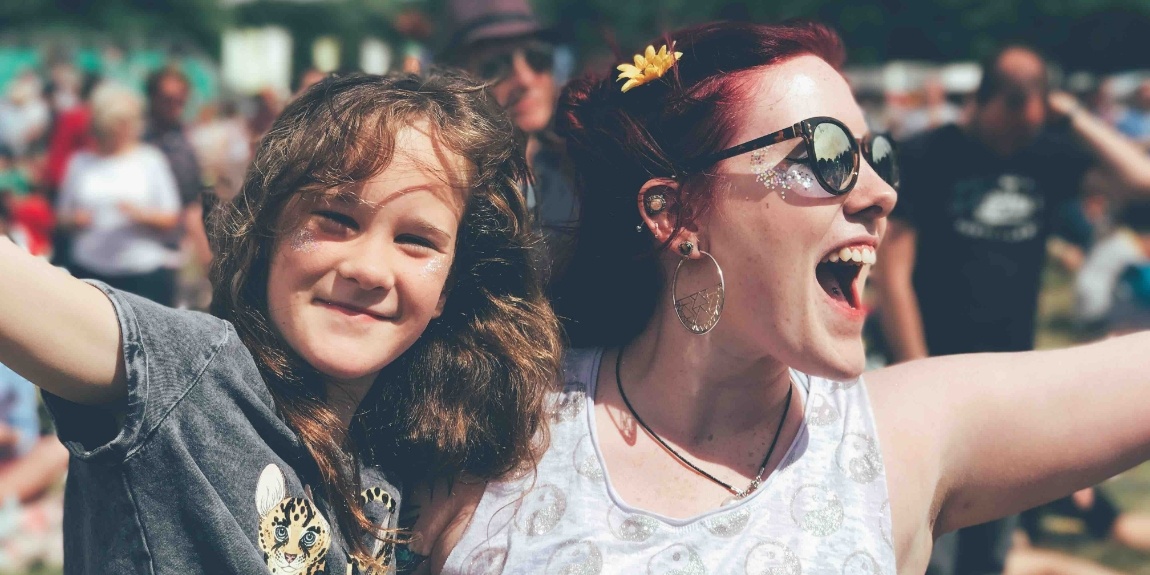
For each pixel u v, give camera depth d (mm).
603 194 1826
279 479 1543
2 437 4789
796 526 1642
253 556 1484
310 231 1583
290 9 22750
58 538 4555
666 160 1702
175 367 1450
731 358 1718
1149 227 8398
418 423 1716
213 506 1458
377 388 1749
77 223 6191
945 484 1770
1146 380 1769
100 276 6195
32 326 1352
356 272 1572
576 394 1810
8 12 22547
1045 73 4102
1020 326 4234
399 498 1715
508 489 1722
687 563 1612
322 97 1647
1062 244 10422
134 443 1412
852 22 16641
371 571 1643
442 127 1638
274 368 1598
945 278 4215
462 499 1747
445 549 1745
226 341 1517
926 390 1778
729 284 1670
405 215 1595
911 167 4203
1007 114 4074
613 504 1679
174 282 6316
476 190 1700
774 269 1626
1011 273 4188
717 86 1660
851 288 1699
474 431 1729
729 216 1645
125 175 6172
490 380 1745
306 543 1563
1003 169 4156
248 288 1626
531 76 3453
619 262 1855
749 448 1741
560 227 1962
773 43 1680
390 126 1588
